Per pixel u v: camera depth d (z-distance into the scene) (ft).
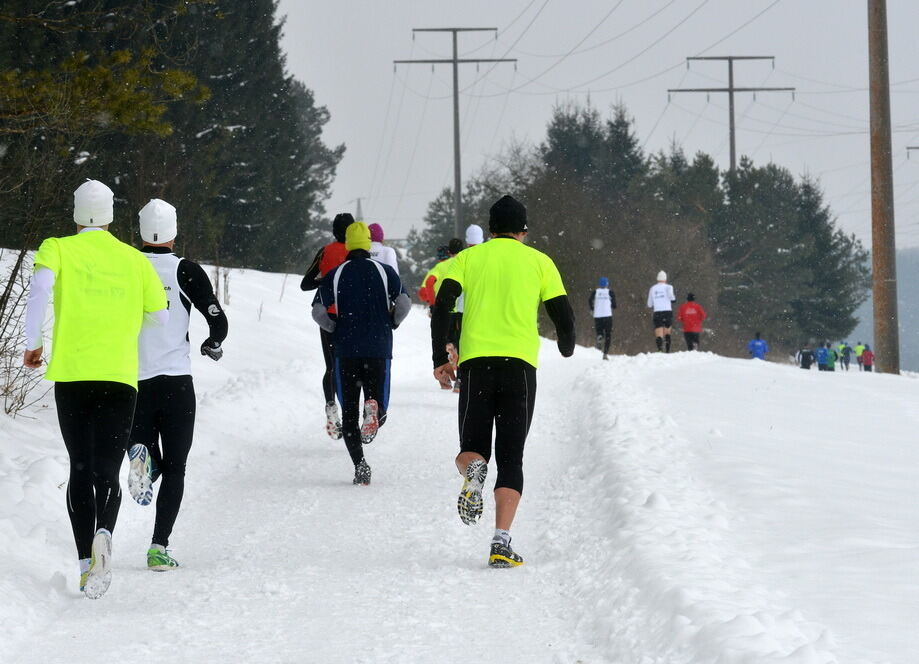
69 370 59.21
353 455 91.66
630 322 569.23
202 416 119.24
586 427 112.88
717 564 54.13
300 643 49.08
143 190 260.21
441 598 56.54
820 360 546.67
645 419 108.68
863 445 95.25
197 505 84.84
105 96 114.62
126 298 61.11
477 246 68.33
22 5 180.86
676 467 83.15
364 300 93.15
